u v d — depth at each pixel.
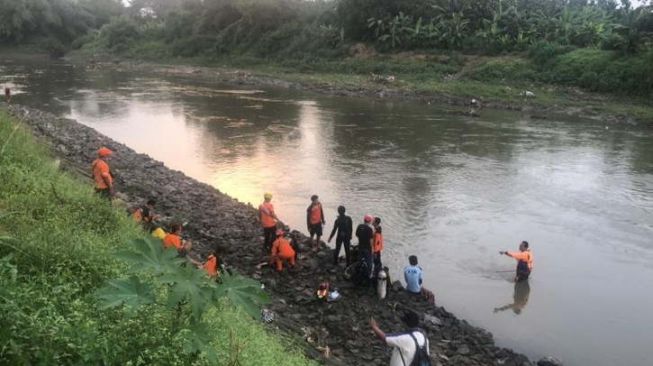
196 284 4.88
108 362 4.72
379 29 61.97
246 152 27.77
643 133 34.66
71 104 42.00
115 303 4.71
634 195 21.70
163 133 32.25
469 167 25.45
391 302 11.97
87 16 101.88
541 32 54.84
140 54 82.38
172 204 16.36
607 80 44.69
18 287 5.33
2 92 47.09
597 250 16.31
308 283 12.38
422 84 51.22
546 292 13.59
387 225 17.72
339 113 40.84
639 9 54.41
